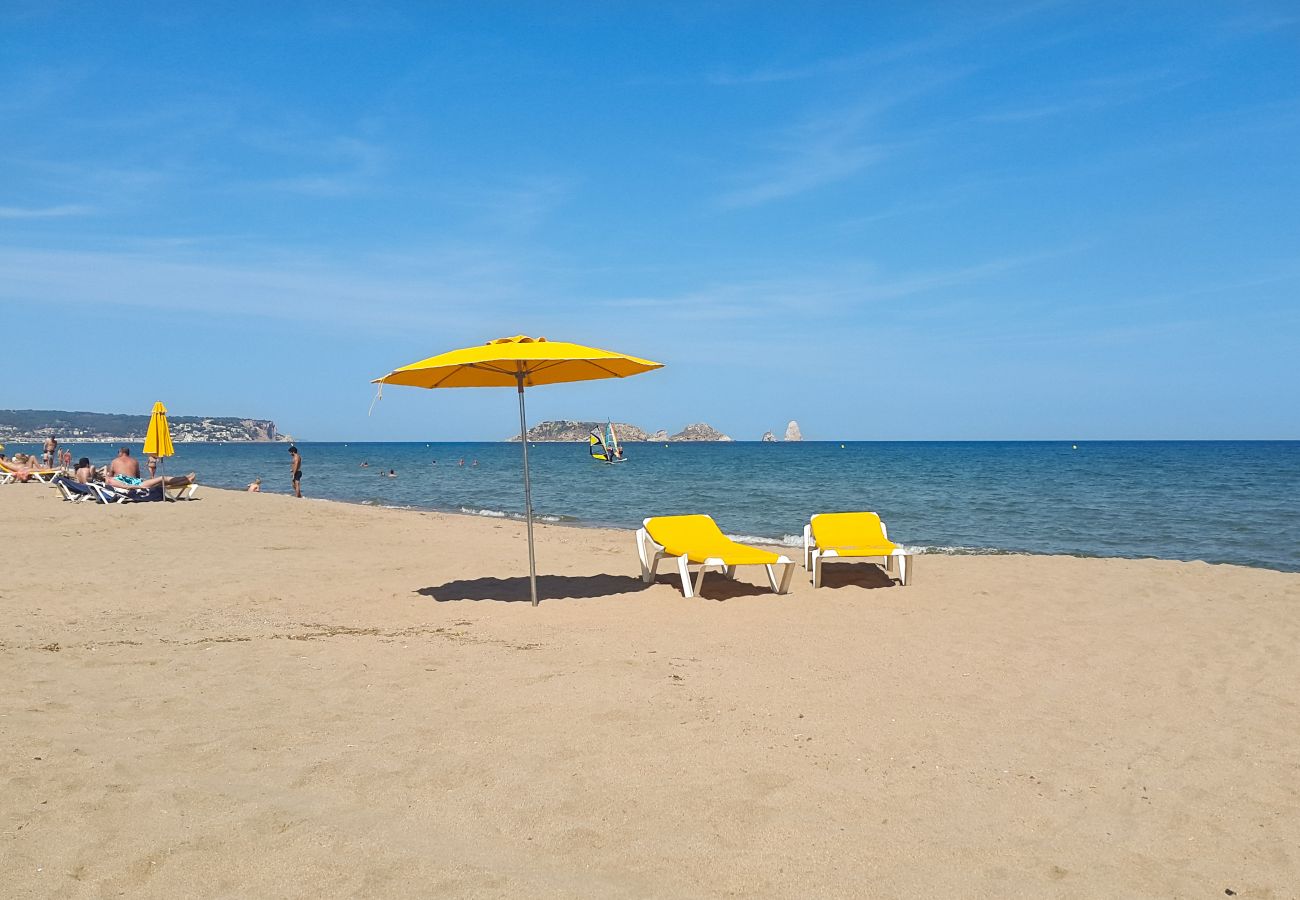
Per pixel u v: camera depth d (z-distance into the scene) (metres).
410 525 16.27
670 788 3.87
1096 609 8.14
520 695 5.21
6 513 15.48
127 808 3.44
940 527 18.95
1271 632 7.24
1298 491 30.33
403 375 7.71
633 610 7.95
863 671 5.95
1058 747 4.55
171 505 17.70
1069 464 60.91
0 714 4.53
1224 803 3.89
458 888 2.92
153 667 5.72
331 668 5.80
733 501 27.45
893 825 3.57
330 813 3.49
